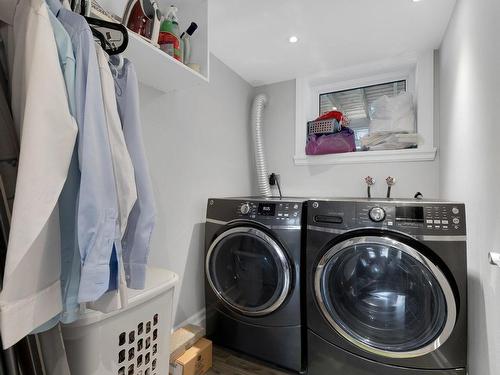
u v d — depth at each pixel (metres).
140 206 0.83
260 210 1.47
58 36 0.59
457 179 1.34
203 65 1.28
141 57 1.06
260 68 2.14
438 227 1.08
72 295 0.62
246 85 2.38
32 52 0.52
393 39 1.72
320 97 2.40
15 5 0.59
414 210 1.14
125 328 0.88
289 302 1.37
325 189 2.22
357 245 1.19
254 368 1.42
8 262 0.48
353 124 2.30
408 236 1.11
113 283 0.68
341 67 2.12
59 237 0.59
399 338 1.17
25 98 0.53
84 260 0.57
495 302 0.87
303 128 2.31
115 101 0.72
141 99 1.33
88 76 0.61
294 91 2.35
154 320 0.99
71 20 0.64
